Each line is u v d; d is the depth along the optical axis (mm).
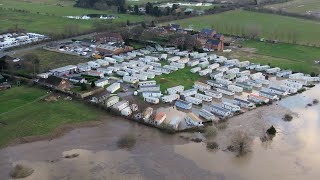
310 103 167875
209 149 128750
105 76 193125
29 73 190375
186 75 199625
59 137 134750
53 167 117812
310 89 184750
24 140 132125
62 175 114125
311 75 196750
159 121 143875
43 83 175750
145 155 124938
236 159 123625
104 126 142875
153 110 157375
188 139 134875
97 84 177375
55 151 126250
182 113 156125
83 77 187625
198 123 143500
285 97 174250
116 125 143750
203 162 121688
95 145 130250
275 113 157125
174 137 136000
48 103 160000
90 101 160000
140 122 145250
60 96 166875
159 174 115562
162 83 186500
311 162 123125
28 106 156875
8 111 152000
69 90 171750
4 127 140125
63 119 146875
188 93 171375
